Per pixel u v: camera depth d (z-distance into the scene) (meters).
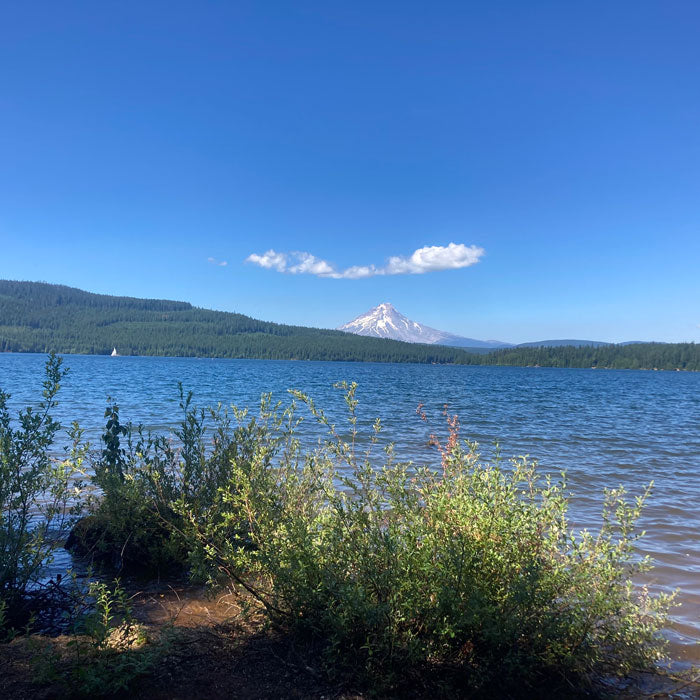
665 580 4.86
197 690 2.78
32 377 40.78
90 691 2.64
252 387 37.75
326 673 2.98
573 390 46.94
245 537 4.49
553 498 3.46
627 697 2.94
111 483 4.74
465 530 3.18
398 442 13.02
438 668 2.99
